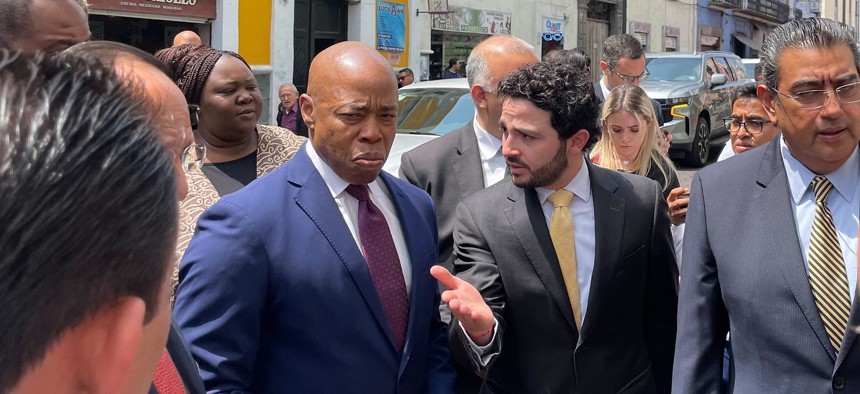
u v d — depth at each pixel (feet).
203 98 9.61
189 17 39.78
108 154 2.23
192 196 8.45
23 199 2.08
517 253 8.27
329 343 6.34
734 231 7.25
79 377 2.27
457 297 6.82
